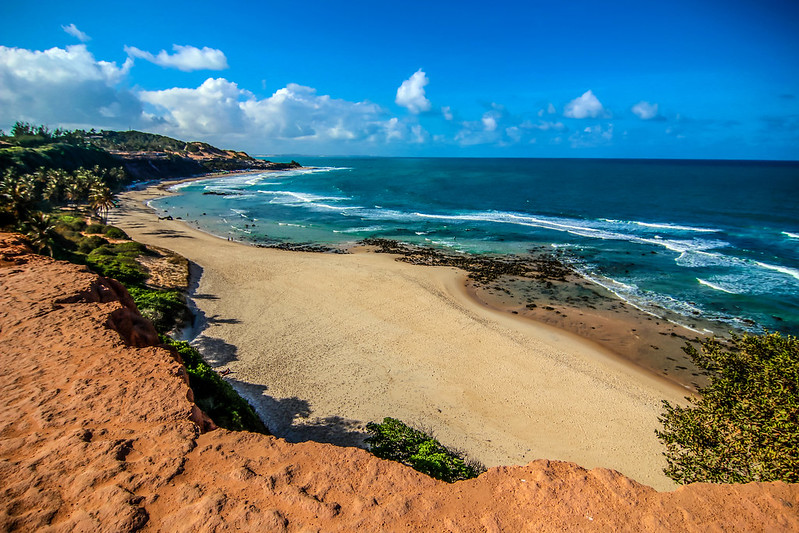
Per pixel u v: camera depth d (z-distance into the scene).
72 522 5.25
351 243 55.81
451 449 18.31
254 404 20.67
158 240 53.50
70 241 43.59
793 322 31.39
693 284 39.44
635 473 17.50
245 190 114.12
